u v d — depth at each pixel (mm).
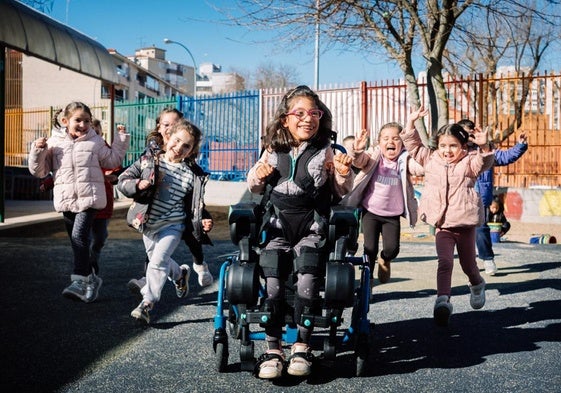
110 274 6629
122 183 4461
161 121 4926
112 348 3859
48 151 5168
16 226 10766
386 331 4320
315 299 3203
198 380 3252
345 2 13305
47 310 4918
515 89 14844
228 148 18219
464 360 3625
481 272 6984
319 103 3518
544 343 4004
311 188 3402
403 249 8938
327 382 3223
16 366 3467
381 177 5152
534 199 14273
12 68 42125
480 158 4637
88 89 50531
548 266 7320
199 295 5594
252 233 3301
